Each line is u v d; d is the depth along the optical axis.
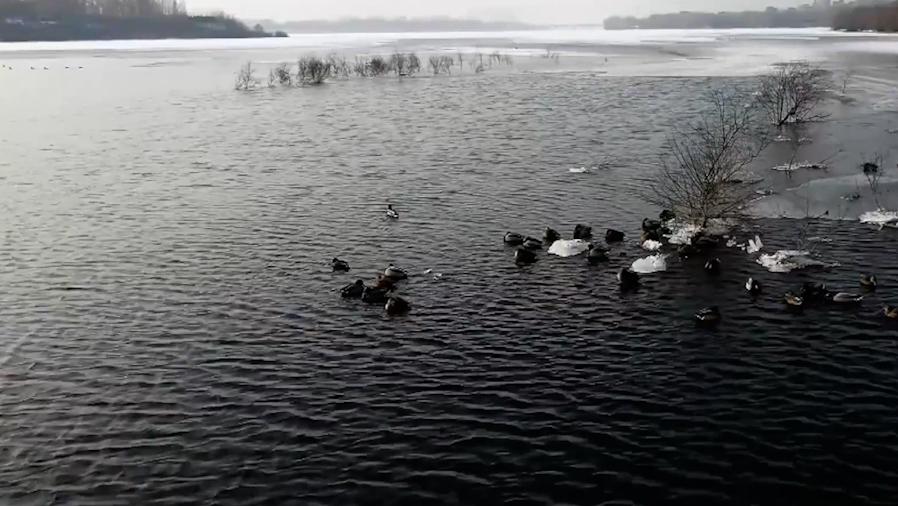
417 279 37.16
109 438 24.84
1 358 30.33
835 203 45.38
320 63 127.38
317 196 53.19
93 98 107.44
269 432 24.84
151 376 28.72
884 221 41.75
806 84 75.75
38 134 79.06
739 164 52.12
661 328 31.08
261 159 65.94
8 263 40.91
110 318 33.91
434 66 136.50
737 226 42.25
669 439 23.72
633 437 23.89
